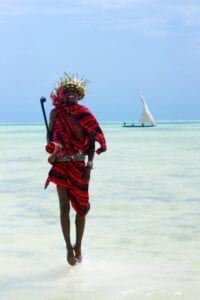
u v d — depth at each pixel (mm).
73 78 5754
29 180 14195
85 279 4949
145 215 8328
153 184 12727
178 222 7707
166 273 5082
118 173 15844
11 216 8320
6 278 5023
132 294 4414
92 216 8281
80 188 5625
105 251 6008
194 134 72000
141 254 5852
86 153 5703
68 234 5566
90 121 5605
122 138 57875
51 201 10047
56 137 5605
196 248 6094
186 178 14141
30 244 6387
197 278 4883
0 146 40469
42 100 5867
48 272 5227
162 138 56188
